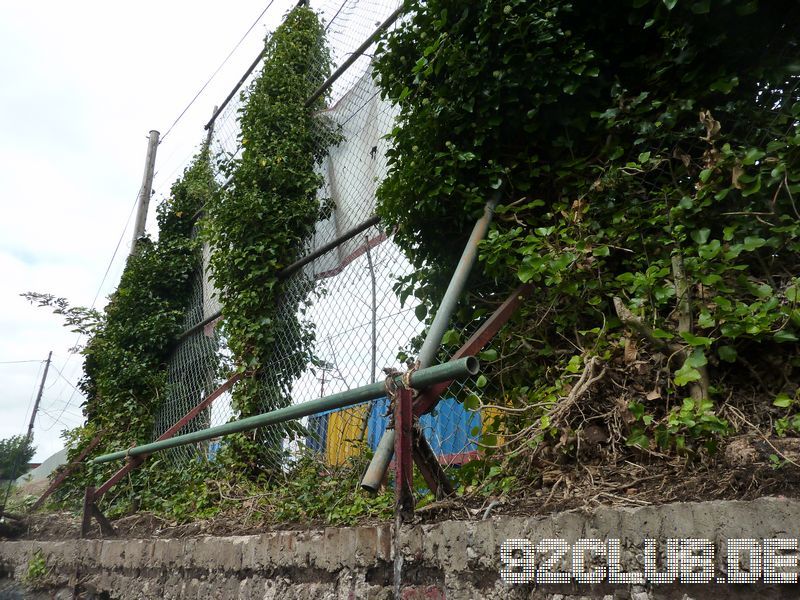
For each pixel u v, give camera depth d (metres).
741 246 1.97
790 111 2.24
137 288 7.10
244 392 4.57
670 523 1.36
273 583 2.60
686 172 2.38
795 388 1.88
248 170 5.19
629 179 2.46
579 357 2.15
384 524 2.12
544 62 2.70
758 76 2.34
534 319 2.52
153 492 5.18
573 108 2.71
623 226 2.38
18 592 5.23
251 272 4.77
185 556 3.27
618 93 2.62
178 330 6.89
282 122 5.35
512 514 1.76
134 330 6.82
